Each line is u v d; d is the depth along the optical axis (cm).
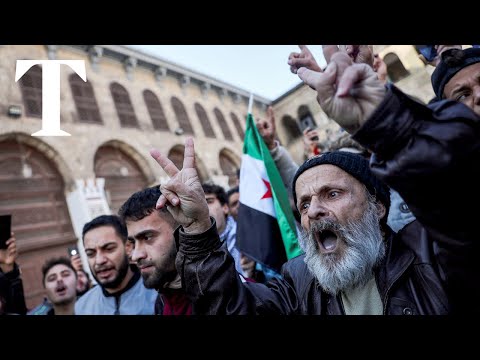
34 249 609
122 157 866
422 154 59
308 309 101
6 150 649
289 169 232
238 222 212
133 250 138
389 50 959
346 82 63
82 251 657
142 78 1045
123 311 204
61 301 260
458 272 68
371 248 92
